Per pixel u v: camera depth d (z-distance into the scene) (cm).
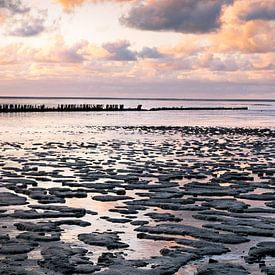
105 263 752
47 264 739
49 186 1430
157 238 902
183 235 927
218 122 5650
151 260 771
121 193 1346
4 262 750
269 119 6619
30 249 817
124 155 2253
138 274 706
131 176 1628
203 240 894
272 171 1822
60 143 2805
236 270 729
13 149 2441
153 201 1233
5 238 877
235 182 1577
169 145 2788
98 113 7869
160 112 8931
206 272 719
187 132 3906
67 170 1756
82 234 912
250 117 7275
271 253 819
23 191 1332
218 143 2978
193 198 1294
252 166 1967
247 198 1308
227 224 1002
